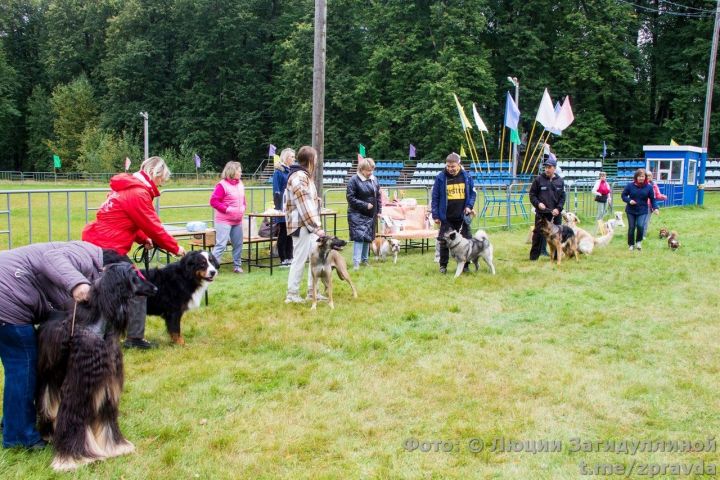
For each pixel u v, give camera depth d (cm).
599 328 661
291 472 361
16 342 368
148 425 421
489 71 3891
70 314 369
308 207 739
